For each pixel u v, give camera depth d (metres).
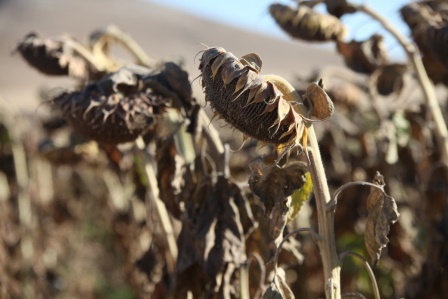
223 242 2.15
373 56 2.97
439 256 2.93
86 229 5.86
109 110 2.03
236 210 2.18
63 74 2.65
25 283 4.29
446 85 2.91
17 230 4.37
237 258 2.14
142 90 2.12
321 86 1.65
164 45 32.59
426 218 2.97
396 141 3.13
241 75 1.51
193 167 2.25
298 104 1.60
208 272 2.13
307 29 2.64
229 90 1.54
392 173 3.33
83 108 2.04
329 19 2.65
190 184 2.24
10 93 16.42
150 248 2.76
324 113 1.63
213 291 2.16
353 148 3.88
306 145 1.62
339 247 3.54
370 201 1.70
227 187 2.19
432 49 2.49
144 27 35.12
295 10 2.64
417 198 3.54
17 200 4.37
